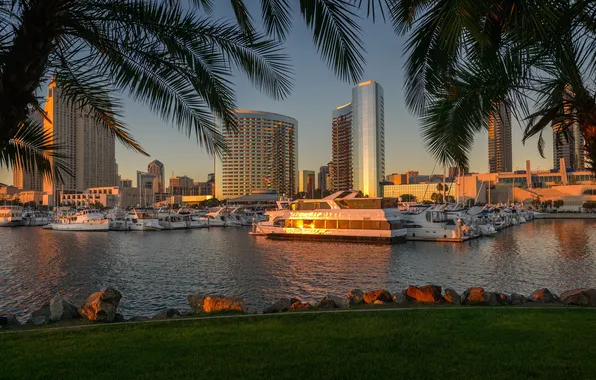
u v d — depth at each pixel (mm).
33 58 4824
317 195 169750
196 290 25375
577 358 6027
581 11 4672
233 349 6695
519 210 109250
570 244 49312
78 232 77750
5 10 4957
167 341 7309
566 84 6496
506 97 6934
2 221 98312
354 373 5430
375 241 51406
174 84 6562
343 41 4902
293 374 5445
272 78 6637
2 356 6488
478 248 46125
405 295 12195
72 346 7051
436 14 4613
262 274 30703
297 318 9195
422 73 5977
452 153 6965
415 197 184250
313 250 45406
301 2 4770
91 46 6160
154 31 6160
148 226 81125
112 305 10281
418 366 5684
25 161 7004
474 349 6500
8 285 27484
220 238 62562
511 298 11906
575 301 11320
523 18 4137
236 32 6371
